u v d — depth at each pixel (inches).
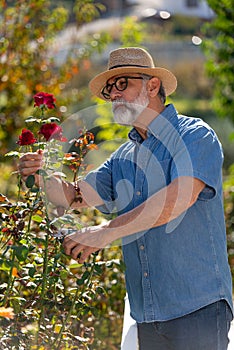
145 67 160.9
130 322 206.4
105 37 446.6
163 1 1034.1
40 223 168.1
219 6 435.2
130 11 992.2
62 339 171.5
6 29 414.0
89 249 148.6
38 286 168.4
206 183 148.9
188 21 929.5
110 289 250.1
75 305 170.1
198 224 155.6
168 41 879.7
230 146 572.7
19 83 414.9
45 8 419.5
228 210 408.5
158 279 157.9
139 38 408.8
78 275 207.2
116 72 159.5
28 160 158.1
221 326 158.1
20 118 416.5
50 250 170.2
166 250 155.9
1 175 369.7
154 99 161.2
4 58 416.8
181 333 157.3
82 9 431.2
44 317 171.9
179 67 842.2
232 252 370.0
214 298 155.9
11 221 169.0
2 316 159.6
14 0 419.2
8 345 164.6
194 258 155.5
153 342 165.0
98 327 248.1
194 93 798.5
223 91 443.5
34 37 415.5
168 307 157.6
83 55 436.8
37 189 158.2
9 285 165.3
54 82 418.0
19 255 154.5
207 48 441.7
